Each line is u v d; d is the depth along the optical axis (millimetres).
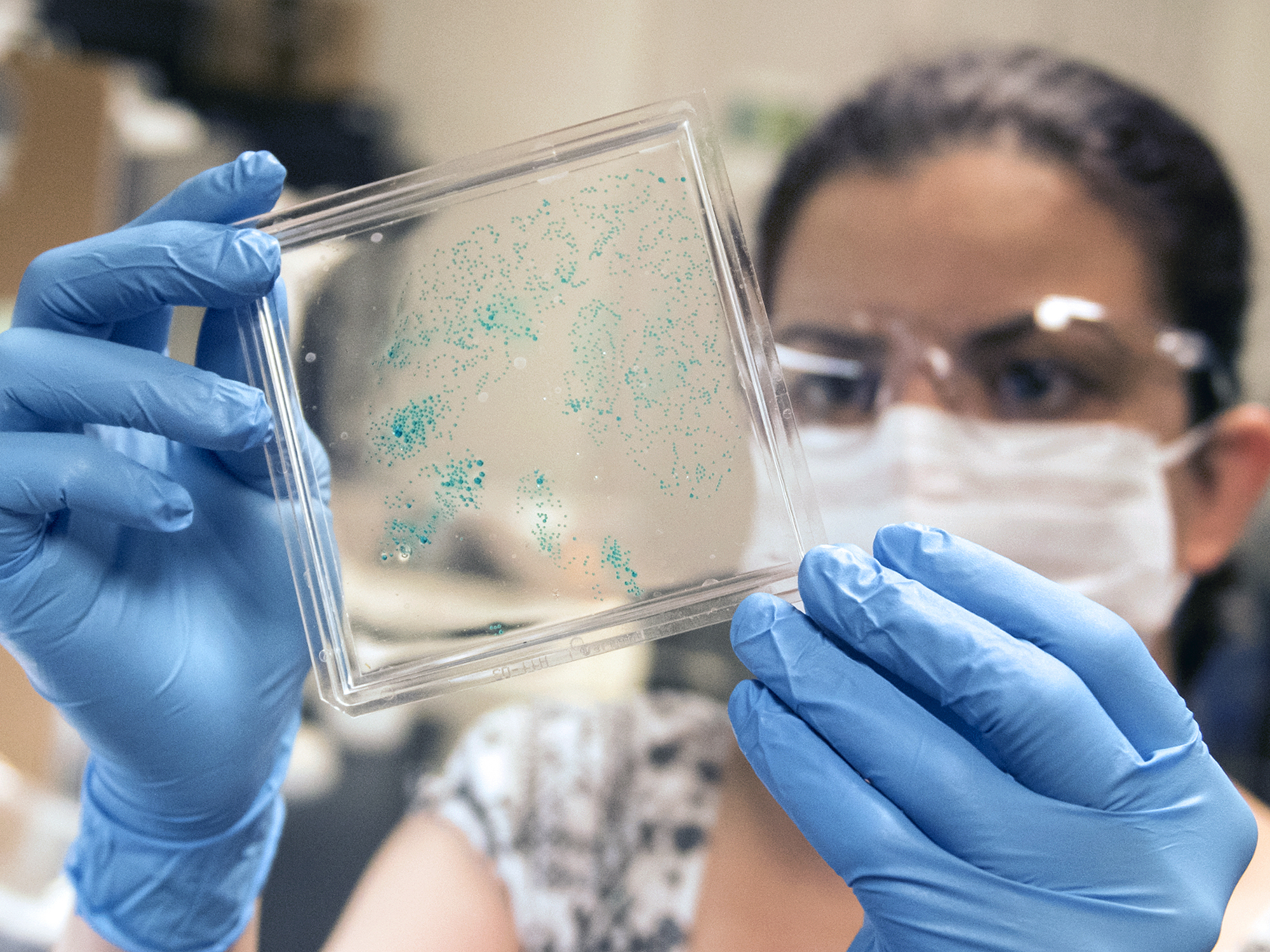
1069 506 345
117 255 205
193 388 201
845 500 352
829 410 363
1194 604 414
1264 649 416
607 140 220
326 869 455
